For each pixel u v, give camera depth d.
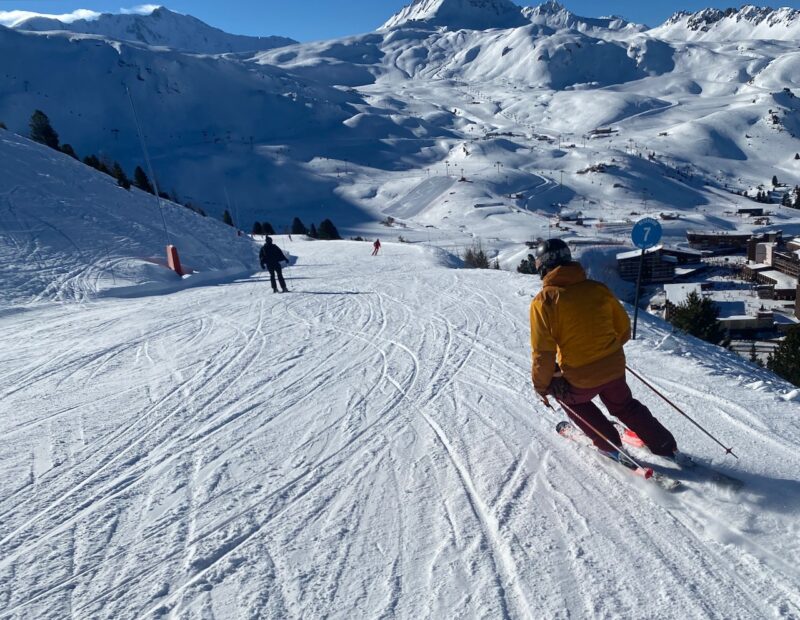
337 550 2.86
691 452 3.67
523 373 5.68
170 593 2.60
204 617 2.43
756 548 2.64
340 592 2.54
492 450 3.92
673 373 5.42
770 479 3.23
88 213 23.34
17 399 5.86
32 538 3.14
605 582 2.49
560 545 2.78
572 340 3.24
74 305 13.73
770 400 4.53
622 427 4.05
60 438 4.65
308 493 3.47
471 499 3.28
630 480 3.35
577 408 3.47
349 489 3.49
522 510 3.12
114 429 4.79
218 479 3.74
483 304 9.80
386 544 2.89
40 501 3.57
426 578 2.60
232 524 3.17
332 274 18.70
